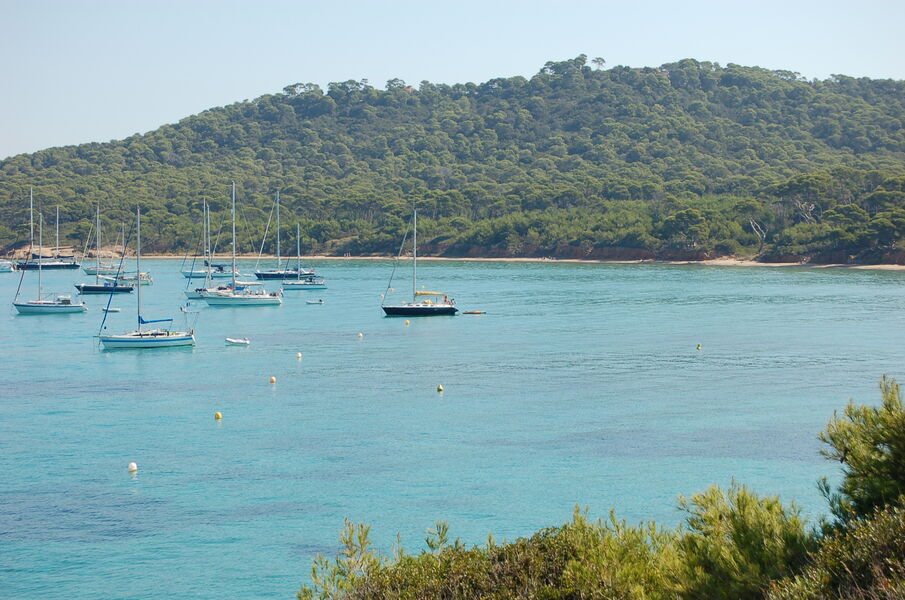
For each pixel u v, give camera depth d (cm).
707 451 5681
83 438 6188
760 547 1736
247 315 14125
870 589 1525
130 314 14375
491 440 6034
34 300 16062
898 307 13638
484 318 13138
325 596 2294
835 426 1945
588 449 5778
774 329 11300
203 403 7306
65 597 3844
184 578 4003
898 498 1728
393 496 4950
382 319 13288
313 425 6525
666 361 9031
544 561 2080
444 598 2069
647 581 1844
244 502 4888
